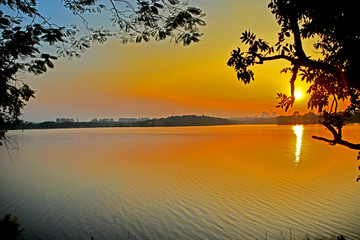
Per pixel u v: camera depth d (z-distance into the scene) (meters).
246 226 10.98
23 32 5.19
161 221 11.84
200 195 15.61
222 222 11.52
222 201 14.35
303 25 3.83
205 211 12.93
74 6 5.26
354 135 57.44
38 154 39.69
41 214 12.91
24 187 18.56
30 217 12.51
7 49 5.45
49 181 20.56
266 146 43.69
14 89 6.82
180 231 10.74
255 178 19.59
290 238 9.59
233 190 16.41
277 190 16.11
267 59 3.88
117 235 10.47
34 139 81.81
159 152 37.94
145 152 38.47
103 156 35.22
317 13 3.53
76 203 14.64
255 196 15.01
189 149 40.91
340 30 3.35
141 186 18.17
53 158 34.66
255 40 3.99
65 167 27.14
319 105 4.19
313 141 52.75
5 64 6.04
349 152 32.66
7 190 17.61
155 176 21.31
